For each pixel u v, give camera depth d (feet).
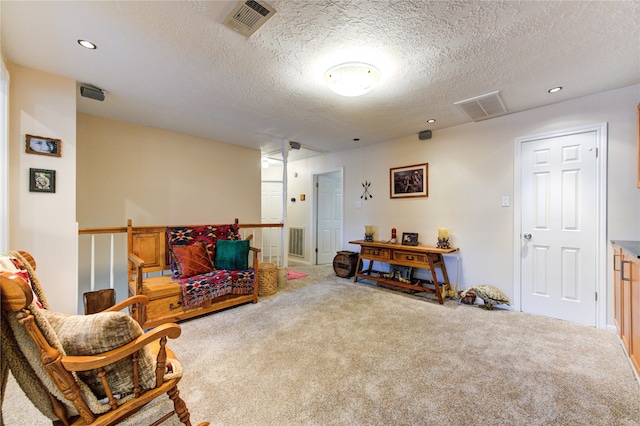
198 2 4.75
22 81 6.89
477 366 6.18
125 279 11.18
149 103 9.26
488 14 5.00
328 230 19.34
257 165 16.07
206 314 9.43
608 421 4.52
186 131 12.54
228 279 9.78
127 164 11.29
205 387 5.44
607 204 8.18
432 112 9.87
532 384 5.52
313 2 4.73
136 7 4.87
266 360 6.45
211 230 11.24
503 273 10.19
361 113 10.04
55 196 7.34
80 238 10.27
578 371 5.96
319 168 17.89
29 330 2.82
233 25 5.35
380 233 14.39
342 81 6.92
